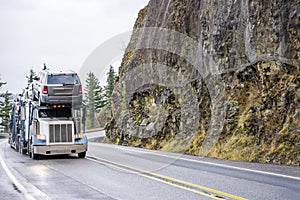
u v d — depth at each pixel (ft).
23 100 80.89
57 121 65.98
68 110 67.31
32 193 33.22
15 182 39.68
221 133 70.28
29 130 71.61
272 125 61.16
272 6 66.64
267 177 40.14
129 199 30.14
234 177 40.60
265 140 60.34
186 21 98.17
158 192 32.89
